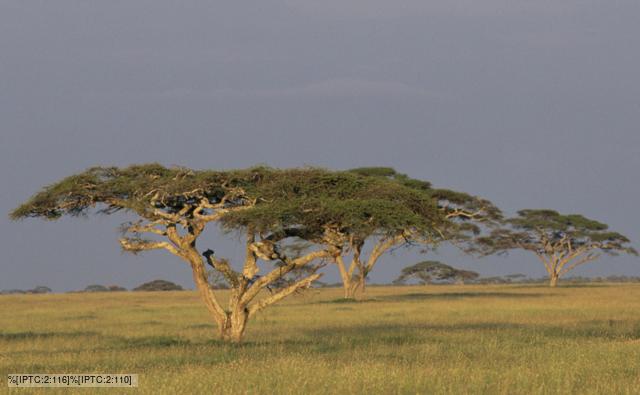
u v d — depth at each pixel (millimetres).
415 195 128125
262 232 115938
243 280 118562
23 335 128000
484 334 122125
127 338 122438
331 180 126438
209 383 68875
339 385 67188
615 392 65000
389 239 134375
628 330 130625
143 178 125562
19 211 126875
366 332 129500
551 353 92125
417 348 101312
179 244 121688
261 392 65562
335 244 120938
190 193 122875
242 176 124438
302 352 97062
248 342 114438
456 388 66875
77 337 123312
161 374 75875
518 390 65750
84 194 125250
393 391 66125
